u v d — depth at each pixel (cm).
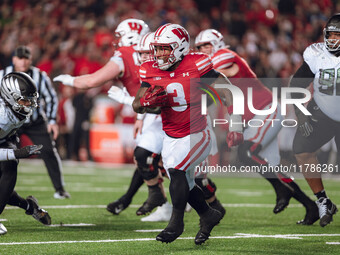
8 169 1664
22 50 2550
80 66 5322
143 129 2052
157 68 1539
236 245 1582
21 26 6222
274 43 5922
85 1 6378
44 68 5356
